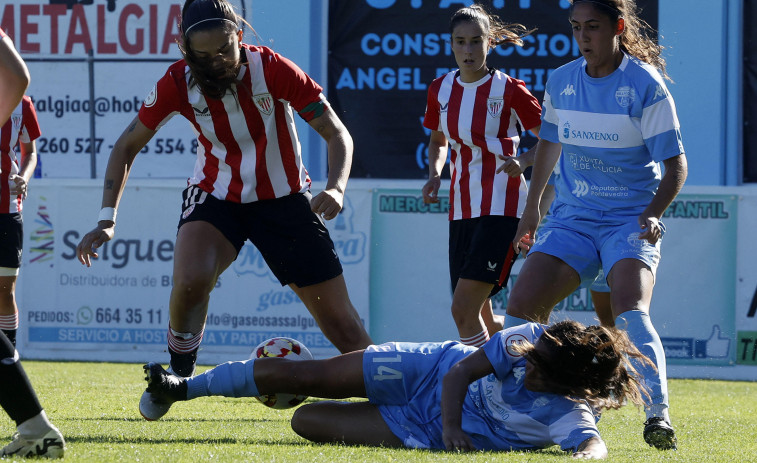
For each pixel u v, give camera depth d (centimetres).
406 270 3400
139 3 3750
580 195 1678
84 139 3788
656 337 1516
